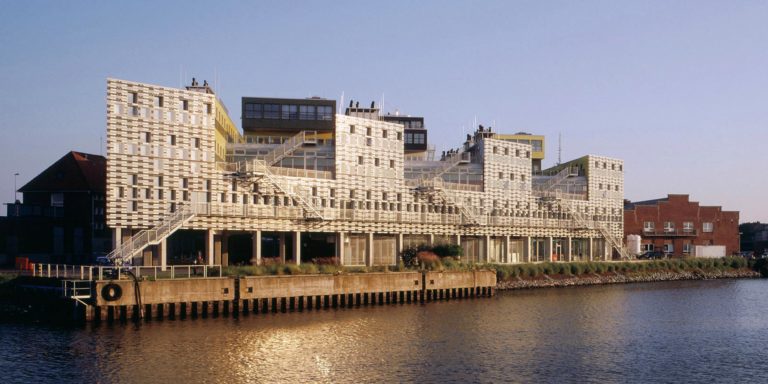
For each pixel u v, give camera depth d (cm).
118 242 6581
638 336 5541
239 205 7288
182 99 7006
